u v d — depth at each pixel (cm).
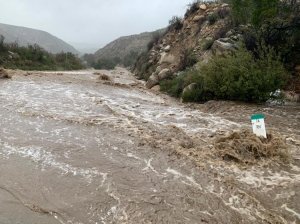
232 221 466
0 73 1645
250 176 602
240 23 1659
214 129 868
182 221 462
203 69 1270
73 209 484
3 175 577
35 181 559
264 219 473
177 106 1206
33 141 741
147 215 473
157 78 1842
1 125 845
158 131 838
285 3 1287
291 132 829
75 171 600
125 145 734
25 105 1062
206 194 536
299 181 584
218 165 642
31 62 3569
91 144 735
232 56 1258
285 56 1292
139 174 597
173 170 619
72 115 962
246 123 922
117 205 495
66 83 1622
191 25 2452
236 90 1138
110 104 1146
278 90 1142
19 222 450
